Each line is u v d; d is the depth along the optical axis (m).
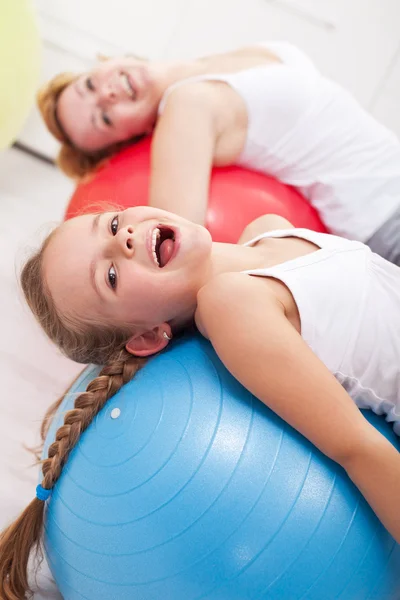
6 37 1.77
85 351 1.14
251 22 2.21
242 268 1.07
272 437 0.90
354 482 0.89
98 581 0.92
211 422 0.91
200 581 0.86
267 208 1.36
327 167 1.41
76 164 1.72
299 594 0.85
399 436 1.05
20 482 1.38
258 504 0.86
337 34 2.17
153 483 0.89
